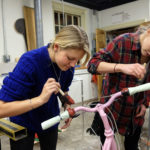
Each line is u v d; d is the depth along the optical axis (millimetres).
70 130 2467
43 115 990
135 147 1406
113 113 1179
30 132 1001
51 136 1089
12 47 2822
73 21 3902
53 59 878
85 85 3951
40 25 2812
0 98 732
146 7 3443
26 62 818
